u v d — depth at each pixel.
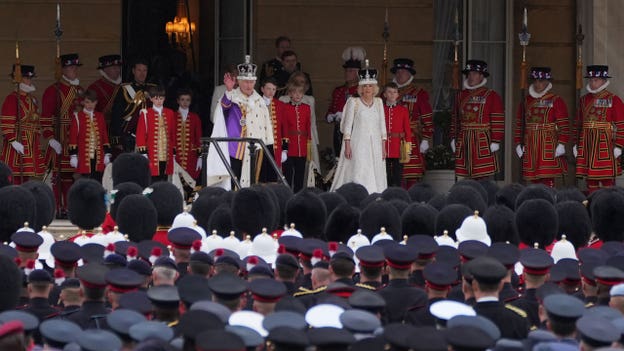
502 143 87.31
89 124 76.31
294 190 77.25
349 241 49.78
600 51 83.31
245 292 36.97
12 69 82.12
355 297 35.31
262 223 53.81
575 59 86.69
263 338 32.19
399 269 39.59
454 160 82.31
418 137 81.75
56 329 33.19
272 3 86.75
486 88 81.81
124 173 62.53
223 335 28.86
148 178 63.03
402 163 76.94
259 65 86.81
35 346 34.50
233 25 87.06
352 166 73.19
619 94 82.38
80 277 37.41
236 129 70.25
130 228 53.75
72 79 77.88
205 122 86.94
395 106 75.88
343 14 86.88
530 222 53.84
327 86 86.88
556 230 53.97
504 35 87.50
